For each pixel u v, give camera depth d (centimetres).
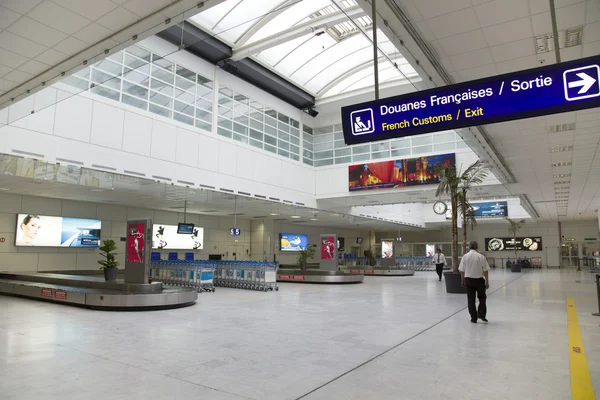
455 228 1595
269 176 2331
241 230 3075
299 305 1169
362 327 811
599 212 3145
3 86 733
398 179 2427
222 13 1781
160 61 1781
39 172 1345
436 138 2353
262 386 448
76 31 567
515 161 1614
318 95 2689
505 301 1236
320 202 2755
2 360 555
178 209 2461
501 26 701
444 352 600
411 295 1455
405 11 657
